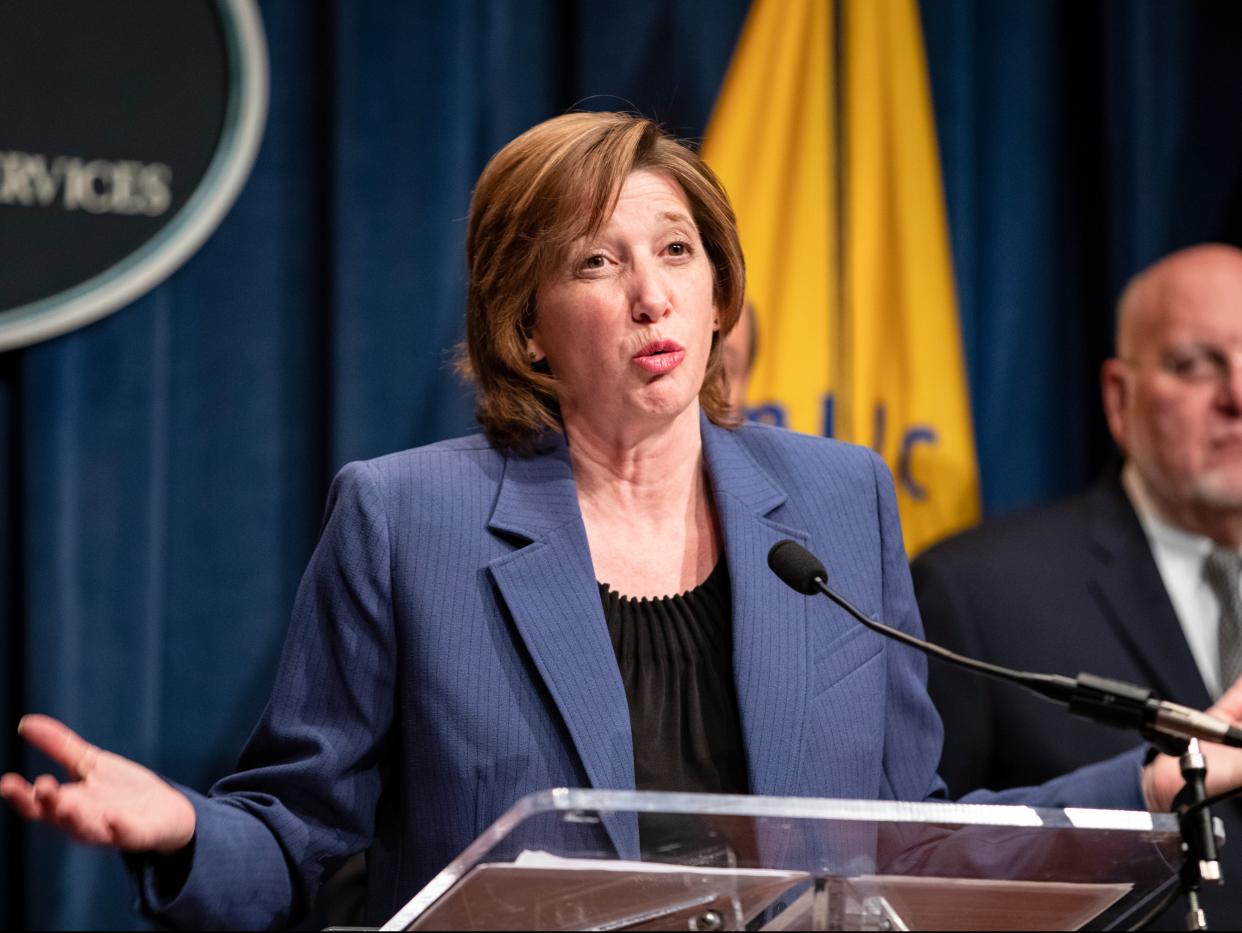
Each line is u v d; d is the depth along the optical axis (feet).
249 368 35.76
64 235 33.91
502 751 18.01
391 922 14.71
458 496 19.39
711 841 13.58
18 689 33.86
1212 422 32.45
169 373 35.24
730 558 19.34
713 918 14.57
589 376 19.20
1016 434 40.52
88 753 16.06
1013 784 31.24
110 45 34.37
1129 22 40.06
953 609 32.22
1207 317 32.83
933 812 13.47
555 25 37.91
